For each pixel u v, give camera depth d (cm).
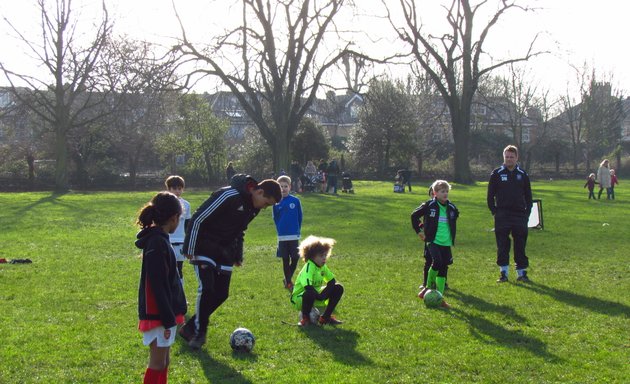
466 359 612
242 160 4741
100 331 705
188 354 628
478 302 871
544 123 6488
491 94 6278
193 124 4369
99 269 1129
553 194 3281
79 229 1777
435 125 6066
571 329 729
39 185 4000
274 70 3522
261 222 1944
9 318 759
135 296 895
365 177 5022
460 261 1235
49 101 3791
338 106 3641
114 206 2527
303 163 4731
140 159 4950
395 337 692
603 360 611
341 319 774
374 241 1533
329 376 561
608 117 6575
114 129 4172
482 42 4028
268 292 931
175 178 862
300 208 970
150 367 475
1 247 1420
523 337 693
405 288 968
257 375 567
